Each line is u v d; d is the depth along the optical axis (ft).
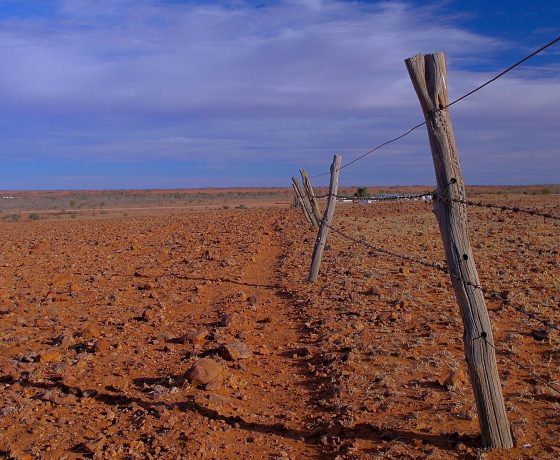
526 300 38.68
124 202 350.02
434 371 27.89
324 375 28.76
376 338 33.47
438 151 19.98
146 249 82.17
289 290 48.78
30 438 22.71
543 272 48.16
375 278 50.01
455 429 21.85
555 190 293.02
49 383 28.32
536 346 30.35
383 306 40.29
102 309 44.75
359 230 89.76
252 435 22.79
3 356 33.04
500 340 31.40
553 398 23.88
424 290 44.32
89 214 216.74
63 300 47.88
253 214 148.36
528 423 21.76
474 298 19.83
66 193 456.86
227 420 24.02
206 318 41.29
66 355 32.91
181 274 59.31
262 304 45.19
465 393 25.08
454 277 20.01
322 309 41.16
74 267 66.54
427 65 19.89
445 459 19.66
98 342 33.76
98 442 21.77
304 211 109.29
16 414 24.73
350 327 35.91
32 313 43.60
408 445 20.76
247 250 74.49
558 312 35.81
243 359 31.83
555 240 69.10
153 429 23.17
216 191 522.06
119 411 25.11
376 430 22.29
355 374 28.19
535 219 99.14
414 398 25.09
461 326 34.24
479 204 20.34
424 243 72.02
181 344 34.96
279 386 28.22
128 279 57.88
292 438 22.52
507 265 52.65
